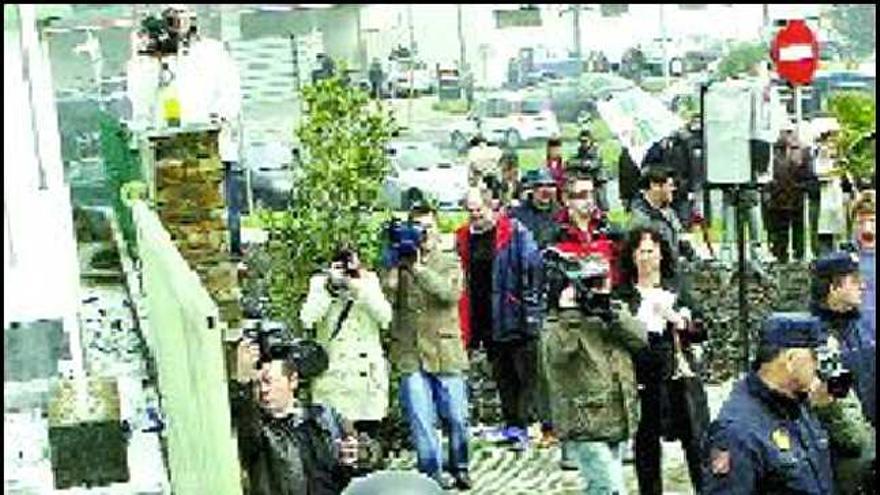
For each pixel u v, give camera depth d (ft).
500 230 34.47
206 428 18.78
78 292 34.99
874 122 52.70
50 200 33.55
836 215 47.01
